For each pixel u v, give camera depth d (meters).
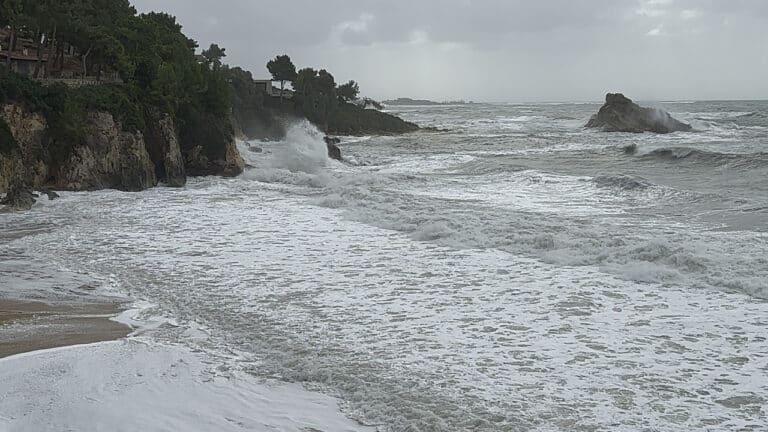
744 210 26.20
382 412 9.56
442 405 9.74
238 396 10.14
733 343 12.07
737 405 9.62
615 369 11.01
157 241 22.22
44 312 14.41
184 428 9.10
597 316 13.77
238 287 16.42
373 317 13.96
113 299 15.48
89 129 36.25
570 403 9.77
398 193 31.73
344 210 28.39
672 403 9.73
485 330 13.05
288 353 11.93
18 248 21.20
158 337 12.79
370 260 19.17
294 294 15.76
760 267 16.48
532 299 15.06
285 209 29.23
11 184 31.23
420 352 11.90
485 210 26.72
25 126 33.75
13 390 10.26
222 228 24.61
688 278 16.12
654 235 21.08
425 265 18.47
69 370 11.04
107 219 26.83
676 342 12.20
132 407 9.71
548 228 22.12
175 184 39.44
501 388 10.31
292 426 9.20
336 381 10.66
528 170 42.44
